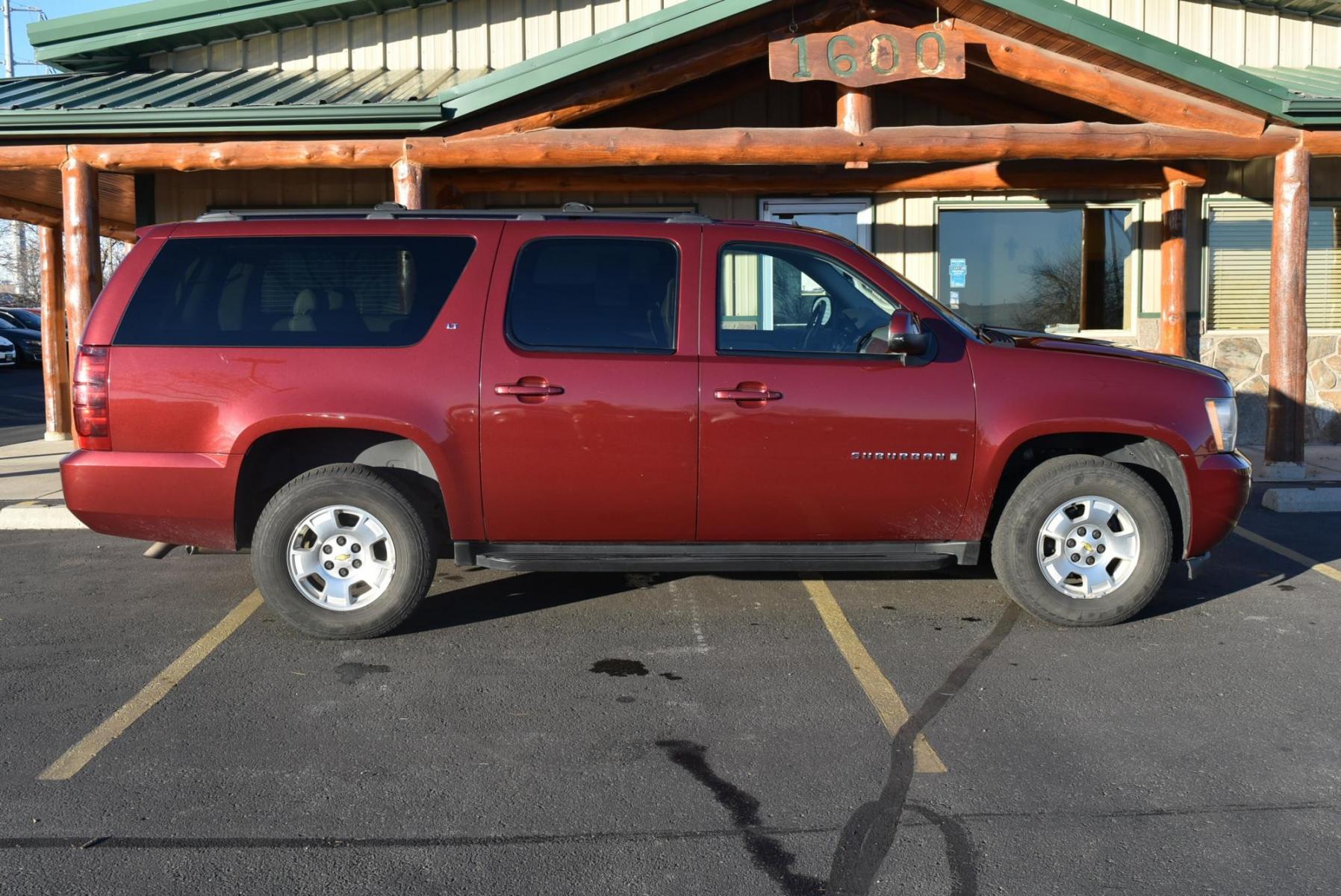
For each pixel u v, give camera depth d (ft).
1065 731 13.65
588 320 16.74
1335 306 37.70
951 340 17.10
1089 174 34.42
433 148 28.09
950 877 10.36
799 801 11.84
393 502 16.46
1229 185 36.27
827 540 17.21
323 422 16.24
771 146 27.66
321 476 16.47
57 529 25.21
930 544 17.40
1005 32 27.55
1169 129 28.25
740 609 18.71
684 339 16.71
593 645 16.87
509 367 16.40
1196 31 36.47
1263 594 19.65
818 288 17.39
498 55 35.96
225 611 18.54
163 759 12.80
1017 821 11.41
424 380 16.34
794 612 18.56
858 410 16.62
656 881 10.28
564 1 35.91
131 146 28.43
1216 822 11.37
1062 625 17.61
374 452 17.46
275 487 17.57
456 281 16.70
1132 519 17.21
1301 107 27.96
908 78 26.91
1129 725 13.82
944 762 12.80
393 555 16.60
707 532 16.98
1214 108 28.27
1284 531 24.80
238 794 11.94
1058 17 26.78
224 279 16.71
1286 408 29.71
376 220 17.03
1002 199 36.29
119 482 16.33
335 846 10.89
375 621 16.63
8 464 34.73
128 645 16.76
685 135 27.63
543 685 15.17
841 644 16.93
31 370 87.45
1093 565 17.46
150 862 10.55
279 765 12.66
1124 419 16.93
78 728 13.66
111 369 16.34
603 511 16.74
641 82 28.09
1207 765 12.70
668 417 16.47
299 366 16.33
